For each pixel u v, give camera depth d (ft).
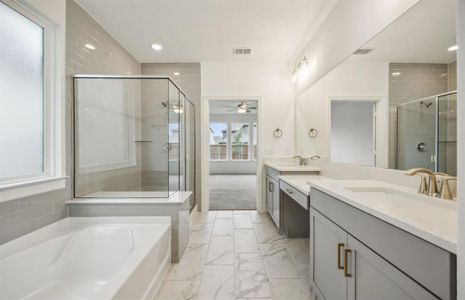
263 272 6.73
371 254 3.39
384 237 3.13
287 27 9.20
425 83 4.42
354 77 6.73
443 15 4.11
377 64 5.74
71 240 6.05
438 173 4.17
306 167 10.19
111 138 9.58
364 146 6.42
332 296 4.63
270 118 12.81
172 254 7.28
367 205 3.44
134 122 11.36
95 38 8.64
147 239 6.04
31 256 5.20
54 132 6.68
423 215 3.05
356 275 3.80
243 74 12.77
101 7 7.87
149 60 12.45
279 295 5.71
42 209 6.22
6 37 5.36
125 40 10.25
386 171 5.60
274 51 11.46
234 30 9.43
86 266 6.18
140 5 7.79
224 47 11.00
